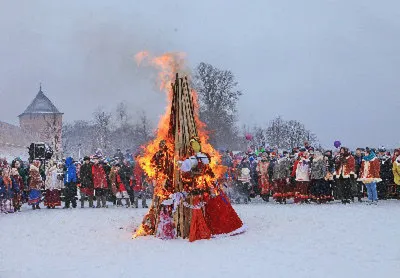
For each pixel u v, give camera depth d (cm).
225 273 665
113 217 1438
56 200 1934
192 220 994
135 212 1606
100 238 1027
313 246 855
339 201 1958
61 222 1330
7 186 1747
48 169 1950
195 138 1071
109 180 1942
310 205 1747
